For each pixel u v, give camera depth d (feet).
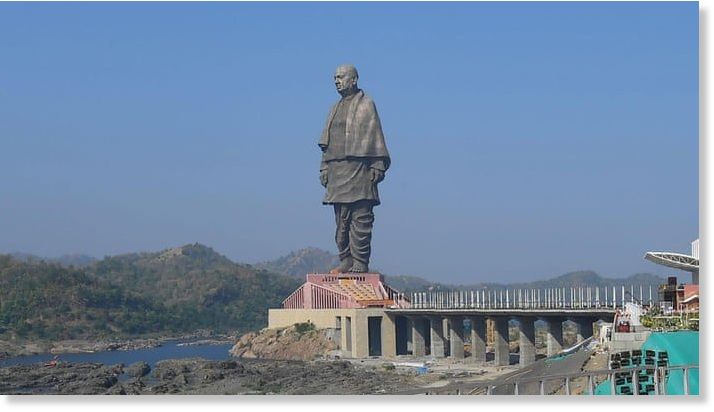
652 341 346.95
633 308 447.42
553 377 239.30
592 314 620.90
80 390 635.25
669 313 418.31
